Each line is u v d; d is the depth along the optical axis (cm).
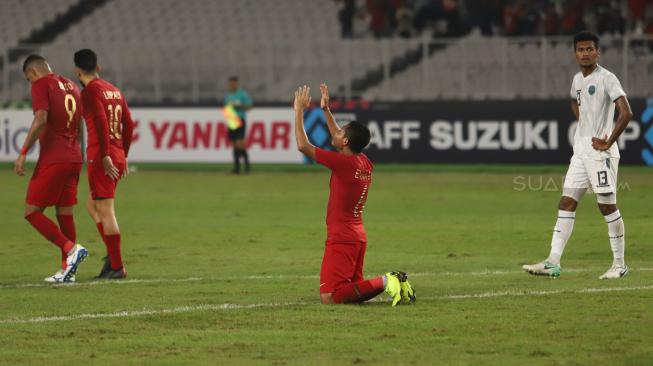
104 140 3419
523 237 4503
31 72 3391
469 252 4081
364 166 2847
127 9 10475
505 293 3061
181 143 8144
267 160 8062
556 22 9144
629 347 2338
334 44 8781
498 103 7706
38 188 3403
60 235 3388
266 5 10306
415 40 8569
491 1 9356
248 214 5394
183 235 4612
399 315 2719
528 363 2198
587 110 3338
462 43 8538
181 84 8881
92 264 3819
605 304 2859
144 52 8856
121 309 2859
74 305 2928
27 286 3281
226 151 8050
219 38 10175
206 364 2219
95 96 3428
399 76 8769
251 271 3609
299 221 5100
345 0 10000
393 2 9806
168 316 2742
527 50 8388
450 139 7775
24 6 10544
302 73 8919
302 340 2438
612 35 9031
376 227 4872
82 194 6362
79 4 10531
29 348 2375
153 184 7025
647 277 3356
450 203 5866
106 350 2353
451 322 2623
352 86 8856
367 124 7900
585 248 4153
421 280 3359
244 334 2511
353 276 2912
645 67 8138
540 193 6328
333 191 2862
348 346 2372
